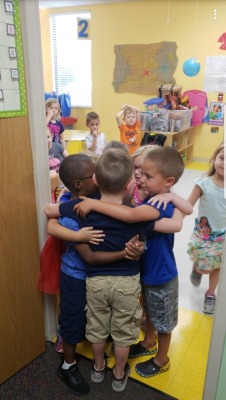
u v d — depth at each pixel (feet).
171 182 4.15
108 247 3.98
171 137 15.39
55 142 11.04
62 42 21.94
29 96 4.20
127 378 4.81
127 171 3.84
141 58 19.34
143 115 15.79
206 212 6.08
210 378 3.98
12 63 3.86
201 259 6.26
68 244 4.40
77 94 22.48
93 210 3.90
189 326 6.03
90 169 4.22
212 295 6.35
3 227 4.25
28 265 4.75
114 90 20.79
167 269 4.36
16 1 3.75
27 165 4.39
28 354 5.08
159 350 4.89
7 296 4.53
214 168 5.99
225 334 3.68
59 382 4.80
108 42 20.11
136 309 4.32
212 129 18.47
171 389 4.73
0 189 4.09
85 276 4.40
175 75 18.74
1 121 3.92
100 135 12.53
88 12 20.27
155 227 3.98
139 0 18.47
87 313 4.47
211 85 16.66
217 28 17.07
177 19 17.85
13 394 4.61
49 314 5.41
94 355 4.68
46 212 4.46
